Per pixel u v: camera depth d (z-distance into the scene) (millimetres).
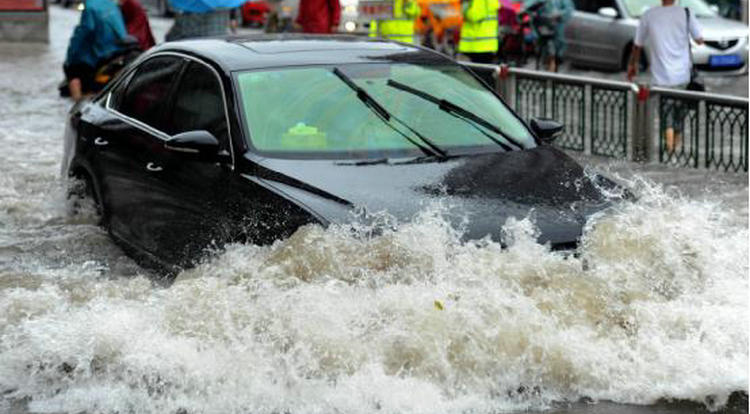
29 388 9477
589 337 9438
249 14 58812
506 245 9945
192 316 9727
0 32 49312
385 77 12641
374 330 9281
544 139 12758
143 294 11008
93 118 14664
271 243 10383
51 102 29828
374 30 29891
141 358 9359
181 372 9234
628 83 21359
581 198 10922
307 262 9883
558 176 11352
